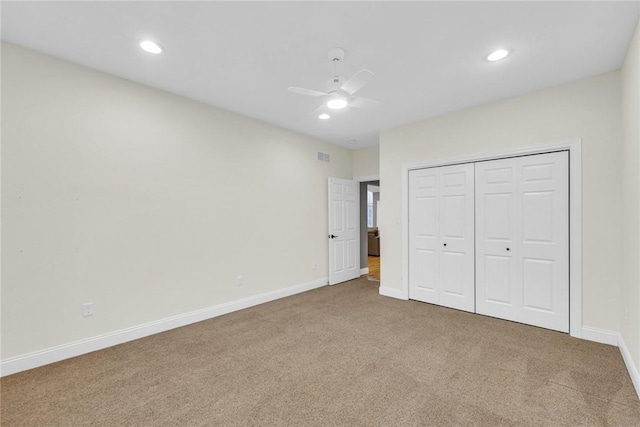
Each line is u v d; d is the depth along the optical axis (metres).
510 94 3.33
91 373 2.36
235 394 2.08
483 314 3.67
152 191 3.17
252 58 2.60
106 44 2.39
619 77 2.76
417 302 4.24
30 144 2.45
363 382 2.22
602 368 2.37
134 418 1.83
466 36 2.27
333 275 5.44
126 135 2.98
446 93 3.30
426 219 4.19
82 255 2.71
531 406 1.92
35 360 2.45
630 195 2.34
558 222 3.13
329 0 1.88
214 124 3.73
